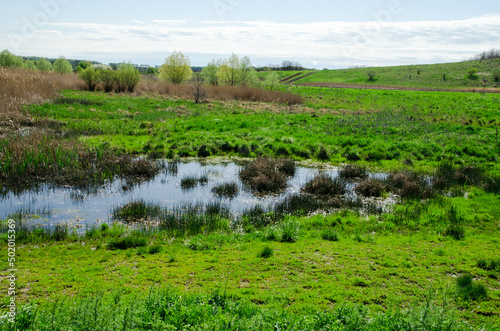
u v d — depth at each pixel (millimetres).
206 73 55875
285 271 7262
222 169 16219
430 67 105000
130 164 14906
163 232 9320
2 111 20859
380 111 32906
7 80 26750
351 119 26859
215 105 33031
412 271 7434
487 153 18922
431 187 13953
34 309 5023
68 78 44312
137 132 20734
